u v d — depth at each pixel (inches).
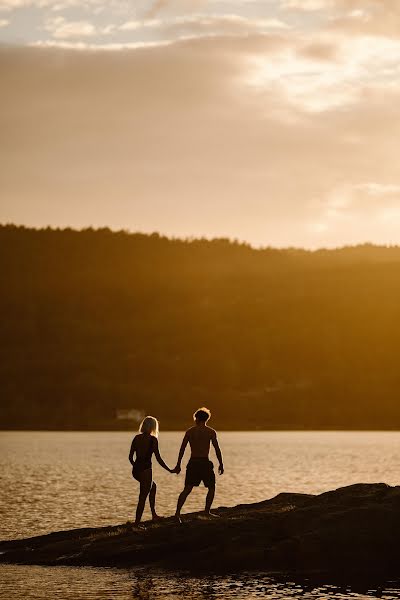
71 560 1018.7
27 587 909.8
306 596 863.7
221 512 1134.4
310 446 7032.5
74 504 1909.4
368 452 5767.7
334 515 986.7
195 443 1073.5
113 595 876.0
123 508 1812.3
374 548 946.1
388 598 853.8
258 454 5359.3
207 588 898.7
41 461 4333.2
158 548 1005.2
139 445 1106.7
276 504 1159.6
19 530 1446.9
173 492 2213.3
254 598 861.8
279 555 957.2
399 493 1020.5
